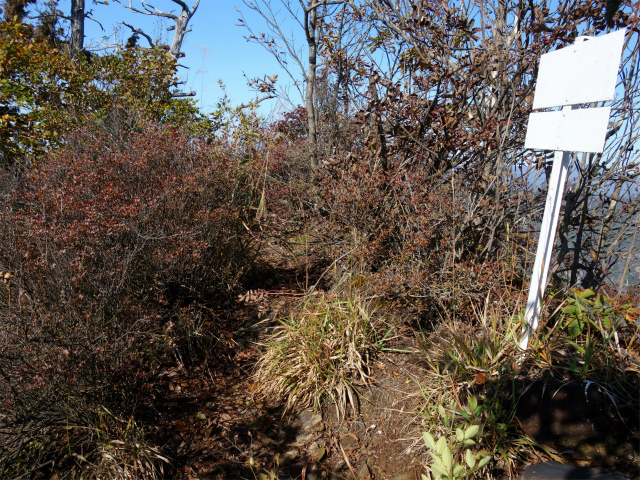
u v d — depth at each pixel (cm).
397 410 304
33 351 267
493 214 401
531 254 392
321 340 350
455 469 195
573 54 253
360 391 330
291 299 460
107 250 317
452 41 447
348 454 289
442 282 377
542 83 278
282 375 347
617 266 418
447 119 414
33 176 385
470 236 405
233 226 469
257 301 425
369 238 440
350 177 442
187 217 395
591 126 240
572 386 255
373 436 298
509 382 271
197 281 408
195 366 377
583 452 241
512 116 409
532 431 252
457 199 398
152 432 305
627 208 366
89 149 484
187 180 400
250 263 495
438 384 301
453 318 372
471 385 283
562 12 368
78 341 278
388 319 388
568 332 301
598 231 400
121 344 297
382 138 441
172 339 356
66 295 281
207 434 312
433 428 274
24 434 269
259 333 416
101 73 731
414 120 443
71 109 651
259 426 319
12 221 312
